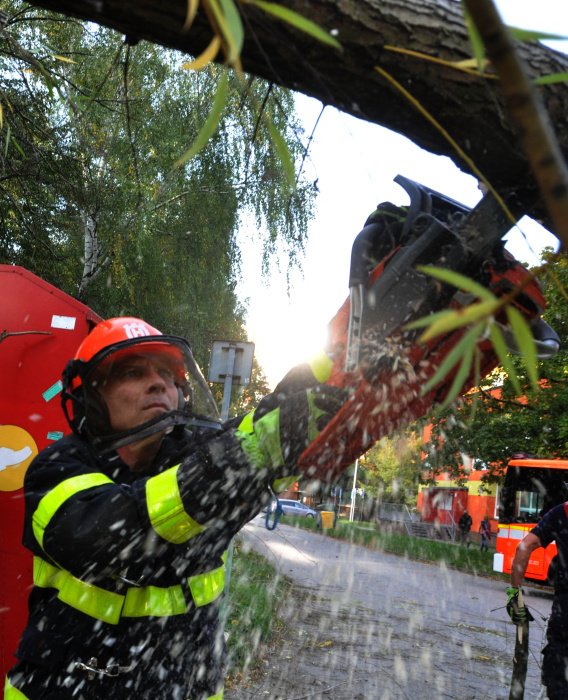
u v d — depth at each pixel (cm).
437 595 1231
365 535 2994
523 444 2044
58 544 156
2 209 1023
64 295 414
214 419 195
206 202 1392
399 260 145
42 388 406
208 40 120
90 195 1101
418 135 138
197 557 177
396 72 127
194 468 141
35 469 175
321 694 502
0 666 377
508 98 45
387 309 144
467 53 127
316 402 130
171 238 1467
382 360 132
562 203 43
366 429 137
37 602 180
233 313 1784
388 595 1112
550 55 139
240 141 1351
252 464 135
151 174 1179
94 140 1064
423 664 625
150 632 170
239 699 472
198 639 179
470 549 2938
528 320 142
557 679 338
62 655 167
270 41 121
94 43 1049
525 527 1694
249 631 620
